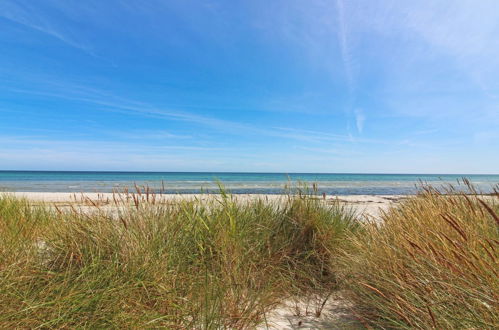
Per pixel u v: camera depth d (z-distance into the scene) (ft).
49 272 6.85
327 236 11.24
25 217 13.85
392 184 120.37
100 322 5.96
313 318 7.75
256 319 7.25
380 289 7.23
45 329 5.57
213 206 11.36
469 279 5.54
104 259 8.03
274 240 11.06
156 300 7.16
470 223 8.16
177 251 8.79
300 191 12.82
